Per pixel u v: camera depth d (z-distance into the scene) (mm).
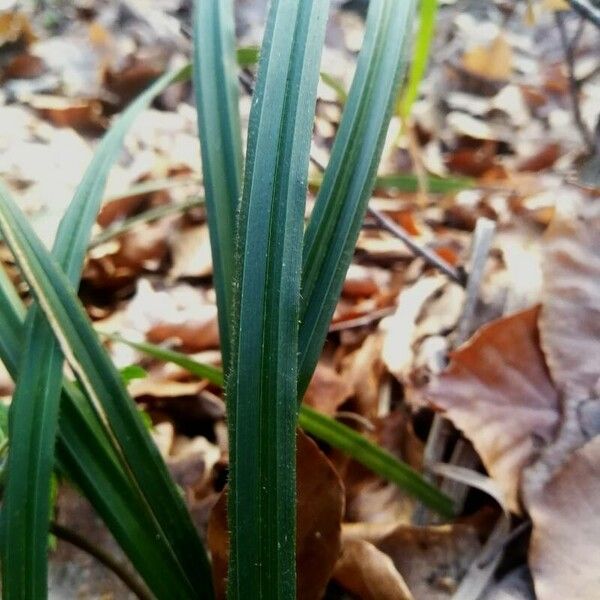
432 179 219
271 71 81
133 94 362
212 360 201
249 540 73
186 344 207
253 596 73
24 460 88
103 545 142
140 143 316
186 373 188
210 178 111
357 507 146
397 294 207
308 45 82
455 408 136
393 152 298
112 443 97
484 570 125
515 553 128
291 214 77
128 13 433
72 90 358
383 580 119
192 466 159
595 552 111
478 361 138
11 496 86
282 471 73
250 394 74
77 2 445
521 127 331
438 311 178
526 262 163
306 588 114
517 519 131
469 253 179
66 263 110
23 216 102
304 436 106
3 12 411
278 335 74
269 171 78
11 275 225
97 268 237
